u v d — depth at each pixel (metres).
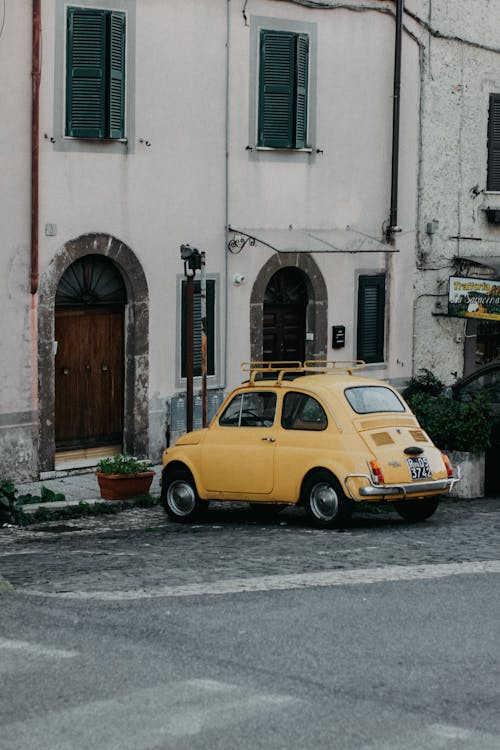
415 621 11.23
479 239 27.95
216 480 16.94
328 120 24.78
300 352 25.25
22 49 20.11
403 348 26.72
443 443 19.58
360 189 25.48
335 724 8.51
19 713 8.66
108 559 14.39
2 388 20.19
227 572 13.41
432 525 16.72
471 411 19.47
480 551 14.69
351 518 17.33
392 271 26.31
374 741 8.22
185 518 17.33
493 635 10.80
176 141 22.39
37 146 20.28
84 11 20.92
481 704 9.00
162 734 8.29
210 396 23.31
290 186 24.25
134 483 18.84
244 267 23.66
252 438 16.70
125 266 21.81
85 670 9.63
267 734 8.30
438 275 27.20
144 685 9.27
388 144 25.91
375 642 10.52
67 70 20.86
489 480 20.02
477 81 27.53
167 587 12.62
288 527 16.67
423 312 27.02
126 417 22.23
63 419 21.42
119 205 21.64
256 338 23.98
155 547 15.25
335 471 15.88
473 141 27.59
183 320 22.78
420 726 8.51
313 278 24.83
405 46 26.08
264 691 9.17
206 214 22.97
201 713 8.68
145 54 21.81
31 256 20.39
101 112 21.14
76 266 21.39
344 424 15.99
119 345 22.16
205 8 22.62
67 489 20.05
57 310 21.23
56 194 20.77
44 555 14.80
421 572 13.35
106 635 10.68
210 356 23.27
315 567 13.64
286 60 23.86
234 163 23.33
